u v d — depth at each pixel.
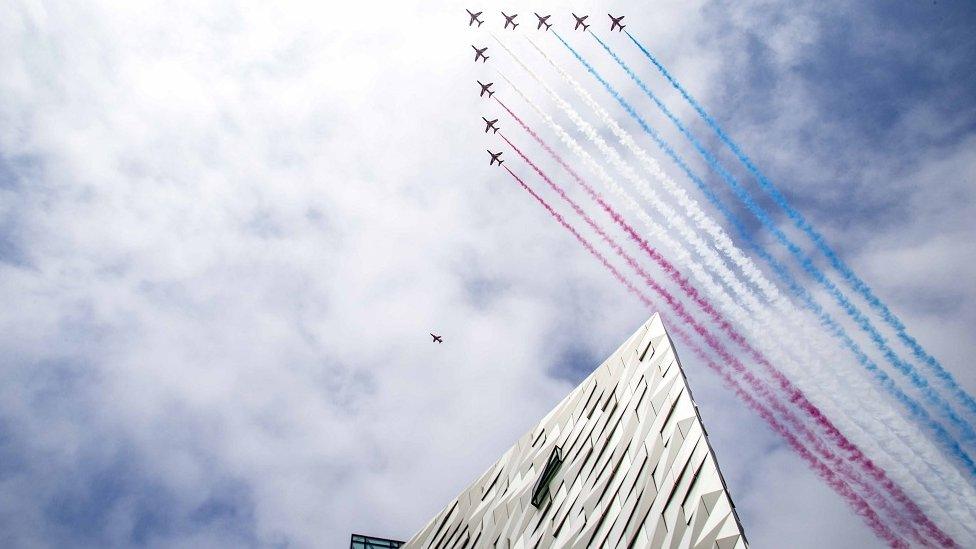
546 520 30.69
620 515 24.41
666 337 32.16
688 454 22.64
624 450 27.89
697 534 19.00
